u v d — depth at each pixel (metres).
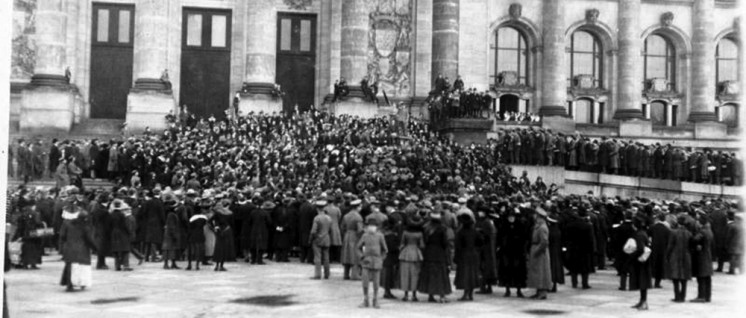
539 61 69.94
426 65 62.81
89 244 23.16
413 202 27.98
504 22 69.94
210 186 39.00
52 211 30.70
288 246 31.52
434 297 23.23
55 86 52.38
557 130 66.38
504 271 23.92
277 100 56.53
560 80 68.50
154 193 30.06
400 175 39.69
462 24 66.50
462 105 53.44
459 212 24.62
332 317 19.48
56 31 53.00
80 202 27.78
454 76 60.81
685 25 73.62
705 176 54.22
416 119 56.72
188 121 50.81
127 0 60.41
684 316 20.86
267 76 56.66
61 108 52.28
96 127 54.62
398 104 60.88
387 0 62.62
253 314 19.81
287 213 31.56
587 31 72.56
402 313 20.23
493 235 23.84
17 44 57.25
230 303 21.39
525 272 23.59
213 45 61.97
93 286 23.95
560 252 25.03
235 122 48.59
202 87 61.62
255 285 24.86
